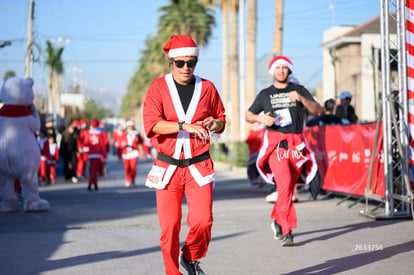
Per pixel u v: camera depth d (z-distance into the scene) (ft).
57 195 46.24
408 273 16.88
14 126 33.63
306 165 22.81
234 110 110.42
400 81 27.53
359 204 33.86
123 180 63.82
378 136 30.19
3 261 19.86
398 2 27.37
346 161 34.81
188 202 14.47
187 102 14.38
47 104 141.38
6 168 33.71
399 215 27.81
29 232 26.32
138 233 25.43
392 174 27.78
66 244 22.95
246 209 33.37
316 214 30.01
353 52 105.60
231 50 112.16
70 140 65.77
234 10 112.68
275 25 80.02
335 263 18.45
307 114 38.50
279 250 20.79
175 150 14.28
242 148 83.61
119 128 55.83
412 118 27.48
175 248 14.55
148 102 14.35
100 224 28.55
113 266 18.78
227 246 21.79
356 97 104.37
